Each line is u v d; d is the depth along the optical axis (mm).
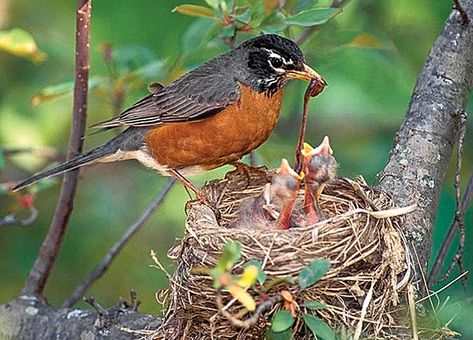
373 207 9070
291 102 15875
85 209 17016
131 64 13055
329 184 10328
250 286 7742
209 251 8820
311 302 7945
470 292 13391
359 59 15703
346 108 15930
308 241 8656
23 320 11297
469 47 11016
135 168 16938
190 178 15578
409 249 9336
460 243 9828
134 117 11719
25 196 12586
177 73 12812
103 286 17094
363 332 8586
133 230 12727
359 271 8711
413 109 10836
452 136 10680
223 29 11469
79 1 11492
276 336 8312
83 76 11742
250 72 11500
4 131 15500
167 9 16391
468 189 10867
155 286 17078
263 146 14930
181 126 11523
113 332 10625
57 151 14422
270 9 12312
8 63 16266
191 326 9008
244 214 10297
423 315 9000
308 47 13250
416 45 15289
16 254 16500
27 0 16922
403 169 10406
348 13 14875
